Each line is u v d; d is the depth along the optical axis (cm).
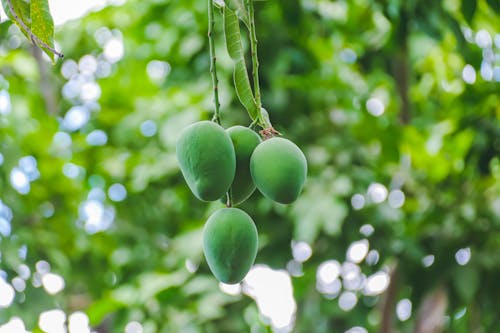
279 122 409
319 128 421
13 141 446
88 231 470
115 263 468
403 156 431
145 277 400
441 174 412
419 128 457
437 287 389
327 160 407
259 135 173
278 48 390
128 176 461
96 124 493
